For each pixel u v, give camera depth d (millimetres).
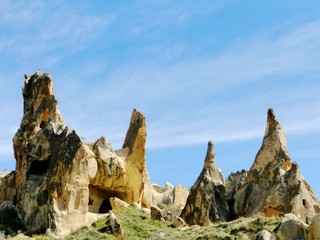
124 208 64375
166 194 77875
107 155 66062
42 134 66562
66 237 56906
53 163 62938
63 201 60062
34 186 63719
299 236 43406
